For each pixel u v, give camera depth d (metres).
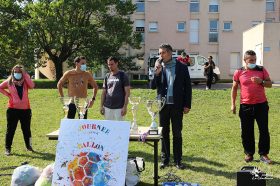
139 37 28.12
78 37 25.61
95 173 4.70
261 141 6.86
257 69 6.79
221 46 35.84
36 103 14.49
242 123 6.93
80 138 4.84
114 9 27.88
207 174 6.24
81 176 4.71
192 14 35.81
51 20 24.27
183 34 35.78
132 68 29.02
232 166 6.69
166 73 6.42
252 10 35.56
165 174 6.17
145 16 35.72
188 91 6.43
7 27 25.56
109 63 6.93
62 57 26.98
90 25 26.52
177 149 6.52
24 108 7.64
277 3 37.38
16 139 8.94
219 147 8.12
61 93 7.73
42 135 9.43
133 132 5.51
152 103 5.66
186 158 7.24
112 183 4.65
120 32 26.78
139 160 6.14
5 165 6.79
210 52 36.03
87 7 25.19
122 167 4.70
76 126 4.90
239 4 35.66
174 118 6.43
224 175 6.19
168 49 6.39
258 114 6.80
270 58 24.00
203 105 13.68
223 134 9.38
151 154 7.59
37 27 24.73
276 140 8.73
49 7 24.70
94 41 25.92
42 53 26.75
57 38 25.02
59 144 4.86
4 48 25.91
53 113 12.66
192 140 8.77
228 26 35.88
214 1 35.84
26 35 25.03
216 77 24.53
